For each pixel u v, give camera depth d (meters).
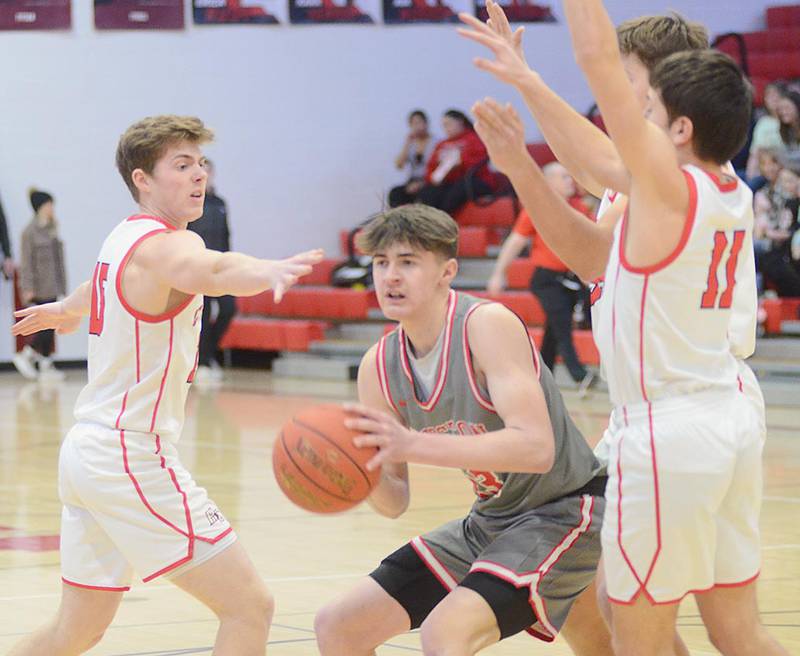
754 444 5.70
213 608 6.50
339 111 30.75
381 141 31.11
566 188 21.23
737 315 5.99
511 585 6.10
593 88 5.45
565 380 23.44
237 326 28.78
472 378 6.11
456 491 14.21
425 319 6.18
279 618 9.04
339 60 30.69
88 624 6.63
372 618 6.50
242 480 14.82
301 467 5.87
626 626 5.73
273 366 27.89
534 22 31.16
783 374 21.88
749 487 5.72
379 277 6.14
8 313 28.09
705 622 6.00
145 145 6.68
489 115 6.20
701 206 5.50
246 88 29.98
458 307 6.17
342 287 28.55
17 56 28.09
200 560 6.44
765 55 28.55
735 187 5.73
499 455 5.80
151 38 29.12
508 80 6.02
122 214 29.03
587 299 22.69
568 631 6.85
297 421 5.97
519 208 26.67
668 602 5.63
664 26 6.50
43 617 9.10
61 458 6.61
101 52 28.75
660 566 5.58
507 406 5.94
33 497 14.02
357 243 6.26
